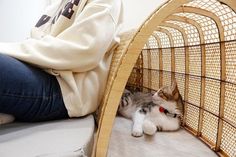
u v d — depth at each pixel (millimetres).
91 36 677
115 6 773
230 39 854
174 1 595
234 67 873
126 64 592
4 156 460
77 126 636
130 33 802
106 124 609
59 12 906
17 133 571
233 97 897
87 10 725
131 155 900
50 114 665
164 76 1418
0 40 1913
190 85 1188
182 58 1191
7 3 1873
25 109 614
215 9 790
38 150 491
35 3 1896
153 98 1447
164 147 1009
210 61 995
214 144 1015
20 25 1929
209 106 1045
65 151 494
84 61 673
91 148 602
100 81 767
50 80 667
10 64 573
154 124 1233
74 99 672
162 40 1336
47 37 690
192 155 941
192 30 1041
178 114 1316
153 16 592
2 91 548
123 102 1514
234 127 879
